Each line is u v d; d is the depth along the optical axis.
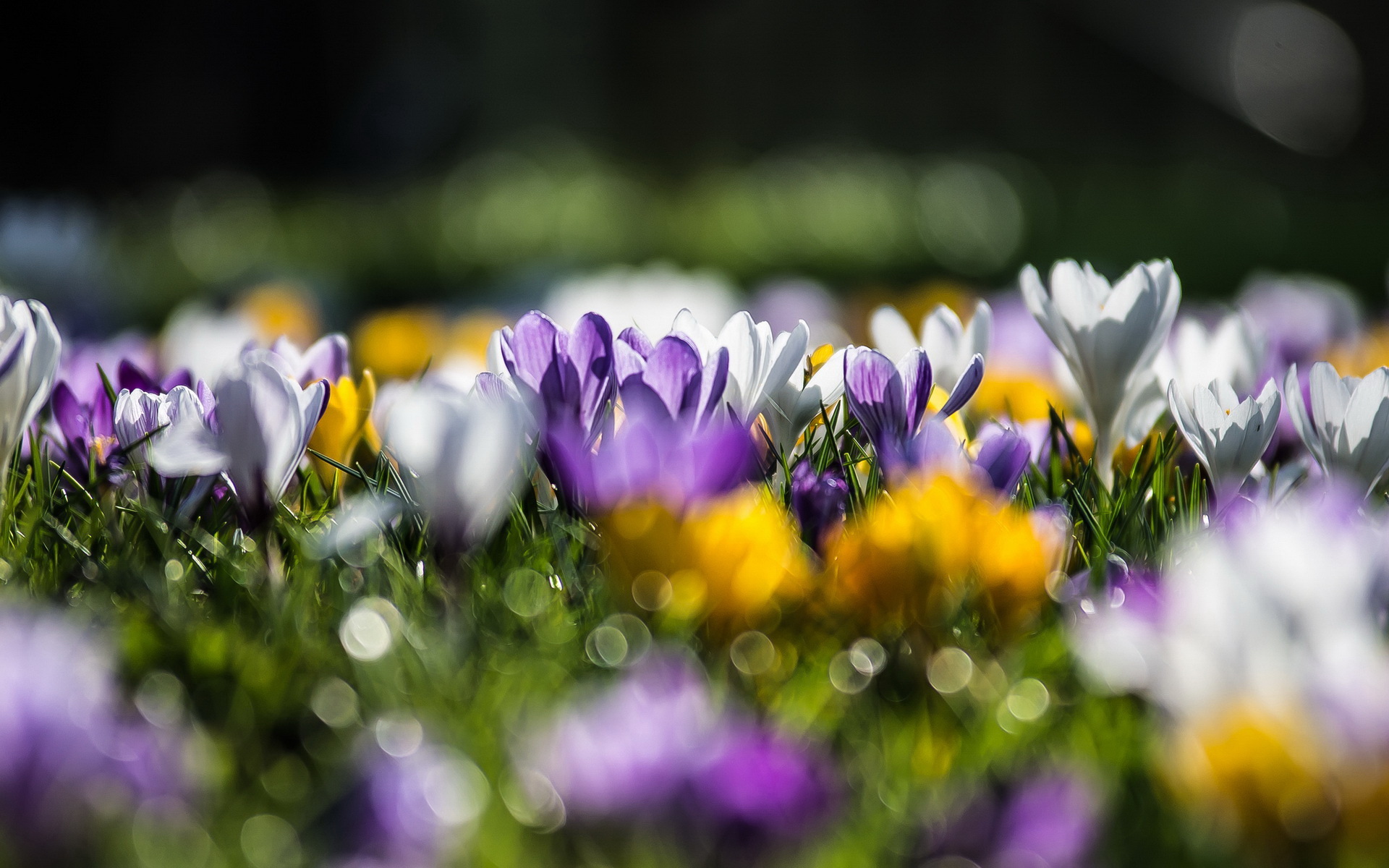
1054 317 1.30
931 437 1.21
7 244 2.21
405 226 6.52
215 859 1.07
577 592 1.20
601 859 1.05
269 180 9.88
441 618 1.18
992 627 1.18
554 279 3.33
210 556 1.23
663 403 1.19
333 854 1.06
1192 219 6.67
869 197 7.67
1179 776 1.07
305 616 1.18
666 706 1.07
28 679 1.06
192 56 10.01
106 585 1.20
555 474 1.20
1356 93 10.13
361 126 9.98
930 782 1.10
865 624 1.17
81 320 2.15
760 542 1.14
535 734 1.10
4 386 1.22
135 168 9.81
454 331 2.04
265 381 1.19
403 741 1.09
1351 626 1.10
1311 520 1.14
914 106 10.25
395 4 10.34
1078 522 1.26
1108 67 10.30
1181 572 1.18
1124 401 1.32
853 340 2.62
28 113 9.67
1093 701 1.14
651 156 8.05
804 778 1.06
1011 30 10.33
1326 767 1.06
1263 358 1.33
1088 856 1.07
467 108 10.19
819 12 10.02
